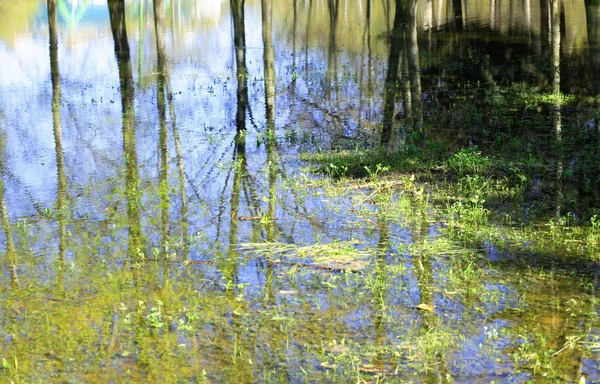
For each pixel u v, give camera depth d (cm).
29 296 646
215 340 561
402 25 1903
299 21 3209
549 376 498
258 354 539
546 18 2317
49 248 762
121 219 845
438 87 1639
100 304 627
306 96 1570
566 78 1652
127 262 720
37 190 963
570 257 697
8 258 737
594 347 532
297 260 711
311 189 935
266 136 1223
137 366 528
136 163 1081
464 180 955
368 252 722
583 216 808
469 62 1925
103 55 2169
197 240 772
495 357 524
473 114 1351
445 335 555
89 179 1009
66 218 853
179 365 527
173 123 1338
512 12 3048
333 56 2180
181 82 1739
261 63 2034
